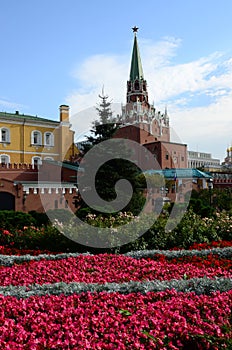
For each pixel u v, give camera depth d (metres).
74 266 7.98
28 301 5.14
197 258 8.52
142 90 68.12
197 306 4.71
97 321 4.26
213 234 11.84
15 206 29.81
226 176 54.78
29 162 47.53
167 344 3.86
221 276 6.69
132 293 5.32
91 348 3.71
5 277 7.23
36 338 3.97
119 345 3.71
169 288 5.50
